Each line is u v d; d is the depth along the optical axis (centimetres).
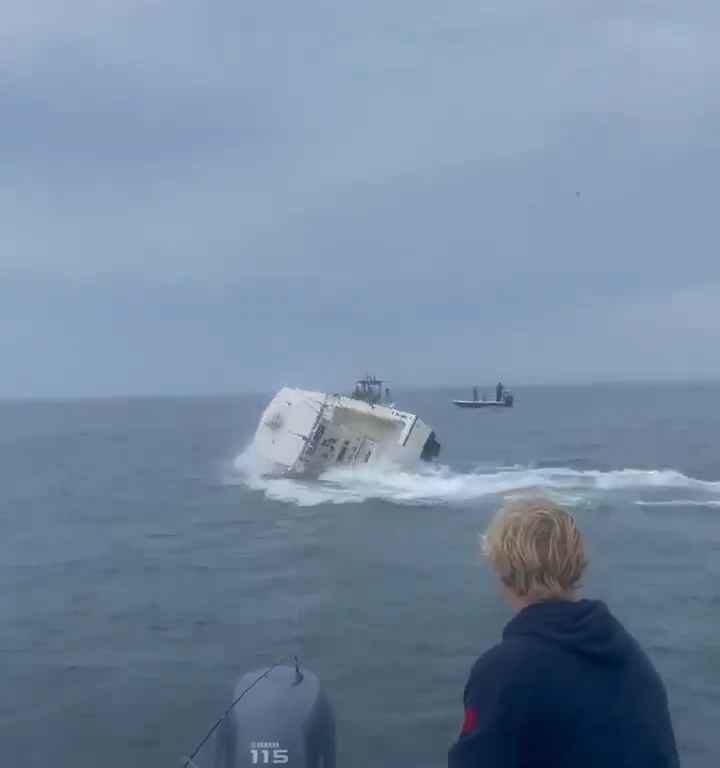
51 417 15400
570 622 345
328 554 2614
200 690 1437
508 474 4512
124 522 3303
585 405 16588
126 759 1188
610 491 3938
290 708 656
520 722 325
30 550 2761
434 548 2680
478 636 1720
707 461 5444
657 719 338
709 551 2628
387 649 1647
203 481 4472
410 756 1187
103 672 1531
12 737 1259
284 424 4262
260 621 1864
